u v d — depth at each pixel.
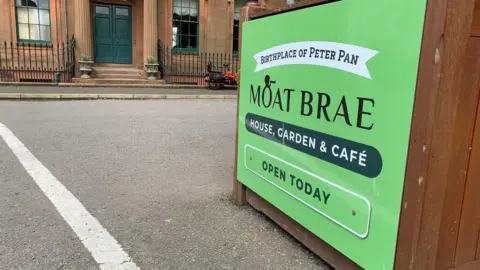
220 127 8.10
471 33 1.99
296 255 3.00
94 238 3.18
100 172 4.93
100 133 7.08
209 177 4.89
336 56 2.43
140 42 16.72
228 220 3.60
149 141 6.64
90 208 3.79
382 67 2.10
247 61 3.59
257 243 3.18
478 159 2.22
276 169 3.21
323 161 2.62
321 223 2.69
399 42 1.98
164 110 10.20
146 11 15.55
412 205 1.98
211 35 17.50
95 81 14.77
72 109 9.82
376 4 2.11
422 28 1.86
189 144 6.56
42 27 15.18
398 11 1.98
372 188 2.22
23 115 8.62
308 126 2.76
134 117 8.88
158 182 4.64
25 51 14.98
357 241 2.37
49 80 15.16
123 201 4.01
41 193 4.13
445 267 2.30
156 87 15.27
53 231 3.27
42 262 2.79
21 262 2.78
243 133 3.76
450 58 1.82
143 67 16.62
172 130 7.60
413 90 1.93
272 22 3.13
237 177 3.94
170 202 4.02
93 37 16.05
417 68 1.90
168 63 16.92
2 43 14.67
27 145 6.04
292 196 3.01
